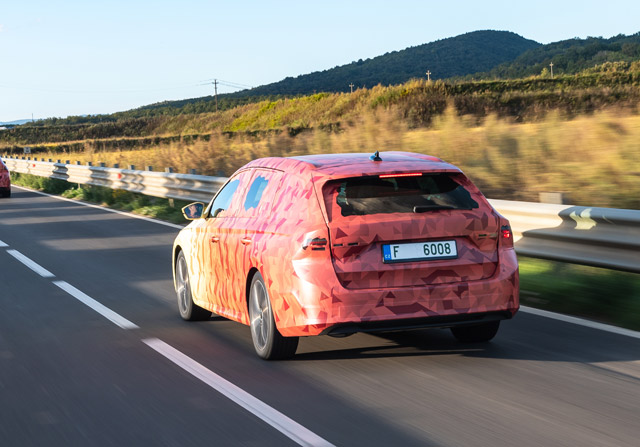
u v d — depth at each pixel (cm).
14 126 15612
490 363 571
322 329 539
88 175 2511
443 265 548
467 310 550
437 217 551
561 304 766
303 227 554
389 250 544
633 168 1312
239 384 540
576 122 1777
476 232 558
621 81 5284
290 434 433
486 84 5556
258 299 612
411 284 544
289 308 555
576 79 5481
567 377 529
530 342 632
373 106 4350
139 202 2002
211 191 1689
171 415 477
